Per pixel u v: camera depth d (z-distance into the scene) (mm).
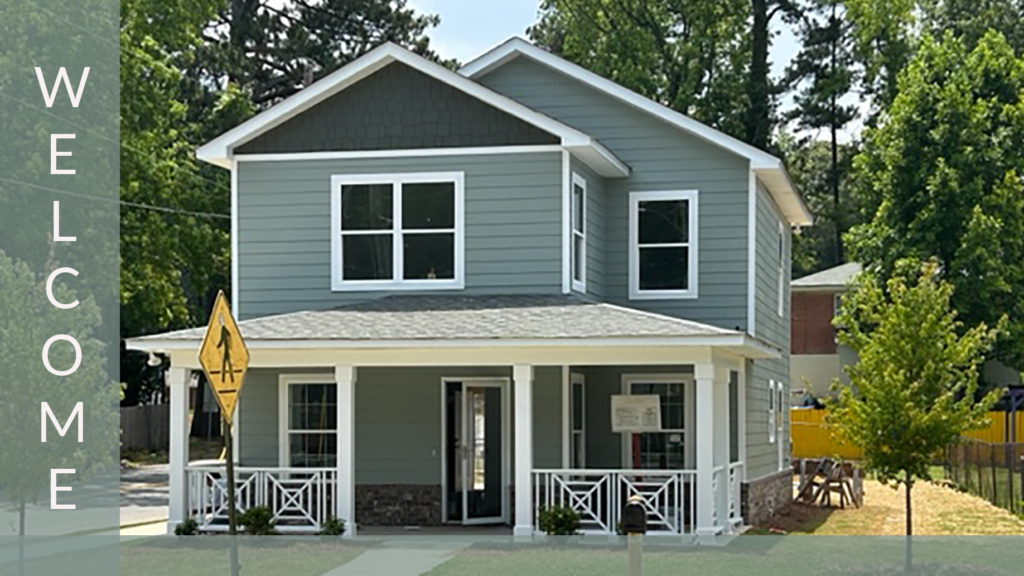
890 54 55344
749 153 25125
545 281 23422
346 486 21078
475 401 23609
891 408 18984
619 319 21125
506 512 23438
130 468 44812
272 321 21953
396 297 23594
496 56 25938
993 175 46094
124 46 35500
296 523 22844
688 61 52656
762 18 53750
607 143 25750
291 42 54625
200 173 44875
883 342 19469
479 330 20578
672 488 24078
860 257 47750
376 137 23969
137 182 36094
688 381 24688
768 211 28062
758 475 27391
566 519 20484
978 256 44531
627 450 24750
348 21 57188
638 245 25547
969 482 36844
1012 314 45281
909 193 46906
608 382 24938
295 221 24156
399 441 23734
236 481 22281
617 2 52531
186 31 38781
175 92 41469
